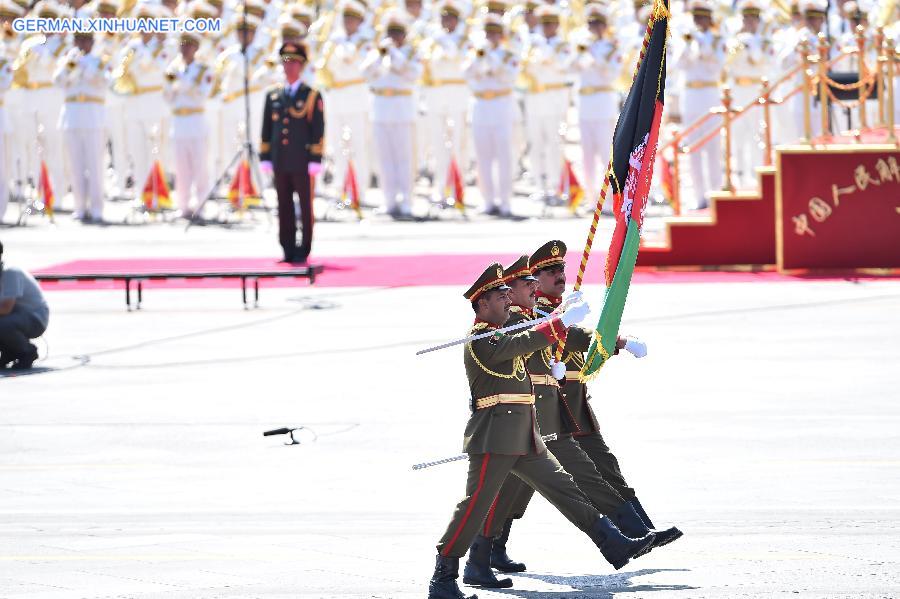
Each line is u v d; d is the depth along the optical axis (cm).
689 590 2853
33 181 11344
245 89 9856
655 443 4134
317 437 4319
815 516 3362
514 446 2886
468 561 3012
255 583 2950
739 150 9969
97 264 8100
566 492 2950
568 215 10094
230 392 4981
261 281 7606
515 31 10150
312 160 7931
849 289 6900
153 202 10456
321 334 6047
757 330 5888
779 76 9850
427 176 12538
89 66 10231
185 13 10738
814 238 7425
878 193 7381
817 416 4409
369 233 9419
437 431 4350
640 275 7538
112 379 5250
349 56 10794
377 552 3173
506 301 2925
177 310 6781
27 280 5506
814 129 9469
